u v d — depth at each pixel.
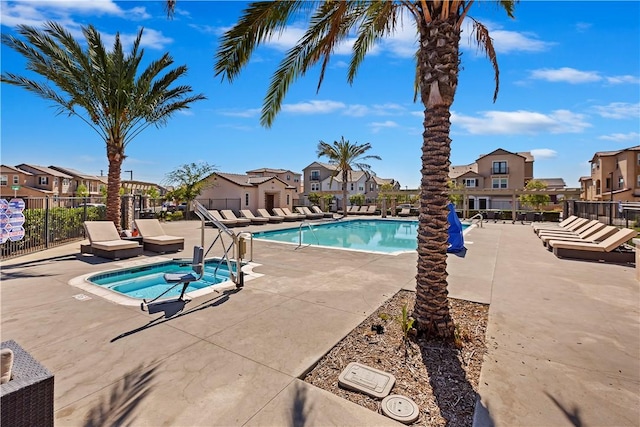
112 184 10.49
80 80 9.34
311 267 7.15
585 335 3.62
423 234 3.57
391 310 4.39
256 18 3.79
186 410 2.27
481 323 3.96
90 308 4.40
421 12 3.66
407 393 2.53
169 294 5.80
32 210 9.48
